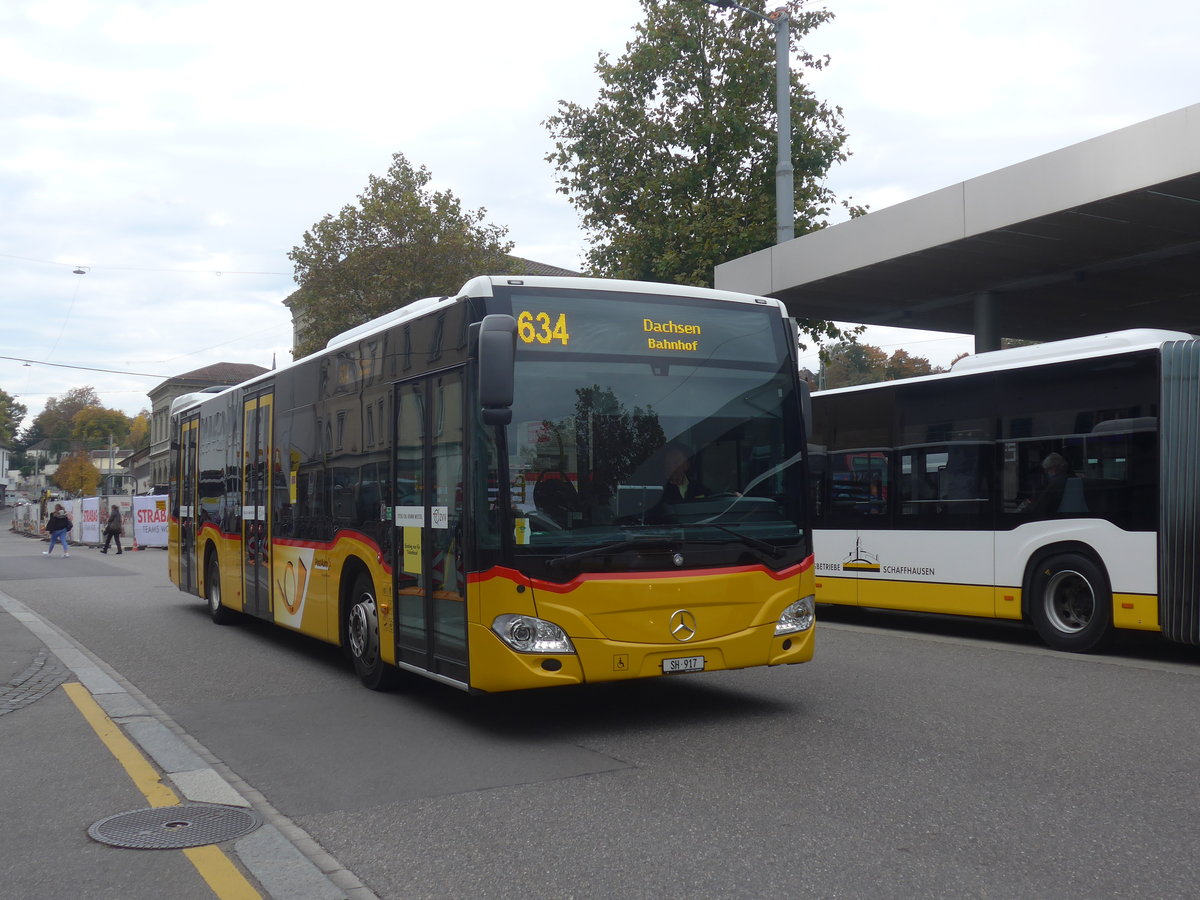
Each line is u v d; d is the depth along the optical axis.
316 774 6.49
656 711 8.18
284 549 11.46
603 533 7.25
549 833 5.25
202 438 15.30
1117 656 10.91
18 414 170.50
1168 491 10.30
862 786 5.98
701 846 5.02
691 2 28.86
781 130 19.69
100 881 4.69
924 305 22.08
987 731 7.32
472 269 40.47
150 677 10.19
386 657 8.80
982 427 12.14
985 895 4.36
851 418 13.79
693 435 7.66
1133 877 4.54
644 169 30.14
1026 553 11.58
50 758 6.91
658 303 7.79
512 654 7.00
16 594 19.98
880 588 13.27
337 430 9.99
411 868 4.81
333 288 39.72
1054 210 15.00
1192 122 13.30
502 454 7.14
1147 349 10.59
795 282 19.36
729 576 7.52
